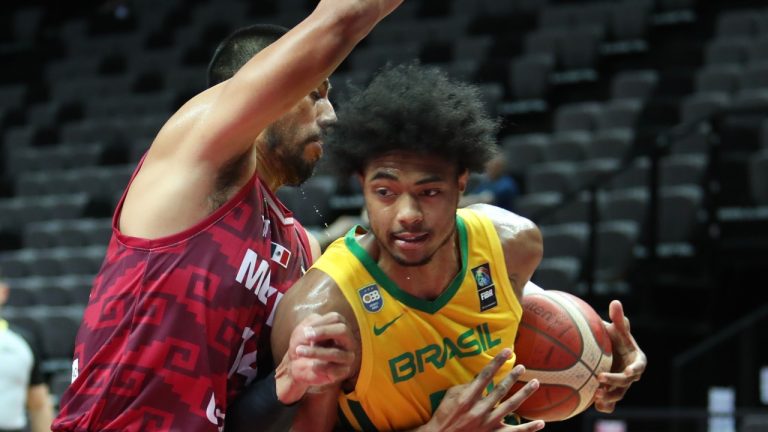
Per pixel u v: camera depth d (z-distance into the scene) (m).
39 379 5.56
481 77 12.30
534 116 12.09
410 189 2.11
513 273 2.43
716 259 7.88
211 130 2.25
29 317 9.38
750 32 12.03
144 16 17.00
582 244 8.25
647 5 12.71
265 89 2.18
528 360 2.56
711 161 7.84
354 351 2.21
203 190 2.28
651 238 7.76
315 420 2.32
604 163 9.48
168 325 2.23
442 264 2.27
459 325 2.31
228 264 2.28
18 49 17.80
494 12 14.12
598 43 12.37
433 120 2.08
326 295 2.24
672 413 5.60
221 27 15.87
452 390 2.23
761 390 6.79
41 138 14.34
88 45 16.80
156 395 2.23
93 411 2.24
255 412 2.24
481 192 8.23
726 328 8.07
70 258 10.70
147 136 13.69
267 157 2.55
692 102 10.23
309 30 2.15
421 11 14.56
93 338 2.29
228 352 2.29
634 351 2.67
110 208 12.03
